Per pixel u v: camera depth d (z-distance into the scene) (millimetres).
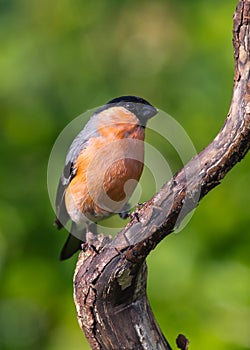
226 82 13484
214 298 12219
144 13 14719
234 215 12742
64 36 14375
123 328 7809
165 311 12195
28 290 13227
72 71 14094
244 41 7105
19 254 13180
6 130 13828
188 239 12625
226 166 7270
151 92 14047
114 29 14719
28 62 13891
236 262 12484
